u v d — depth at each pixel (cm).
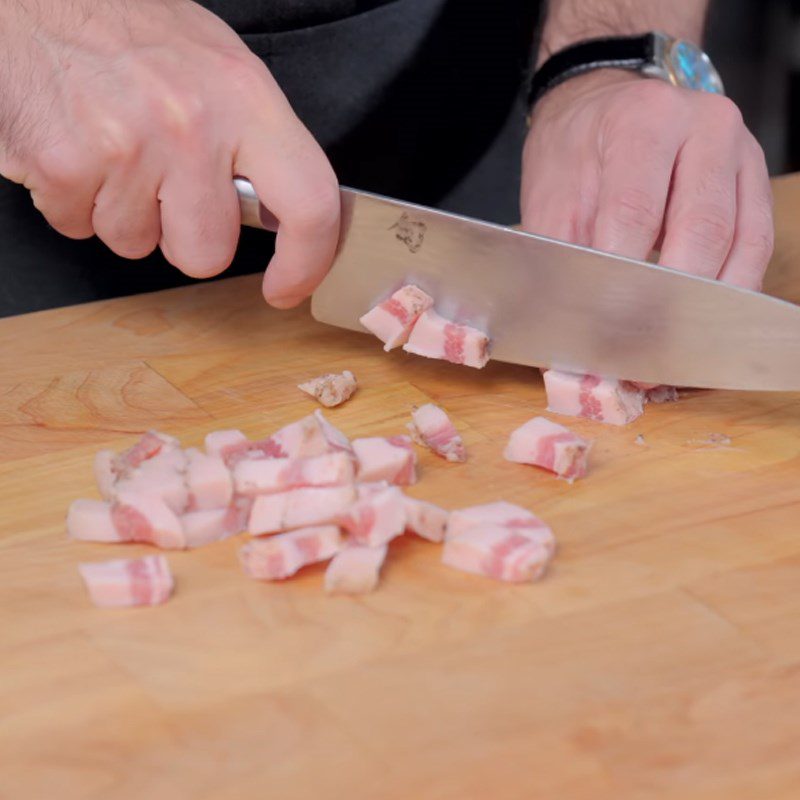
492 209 237
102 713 106
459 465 140
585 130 168
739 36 327
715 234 154
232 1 187
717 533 129
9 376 156
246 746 103
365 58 202
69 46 143
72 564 124
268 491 127
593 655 112
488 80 219
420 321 152
